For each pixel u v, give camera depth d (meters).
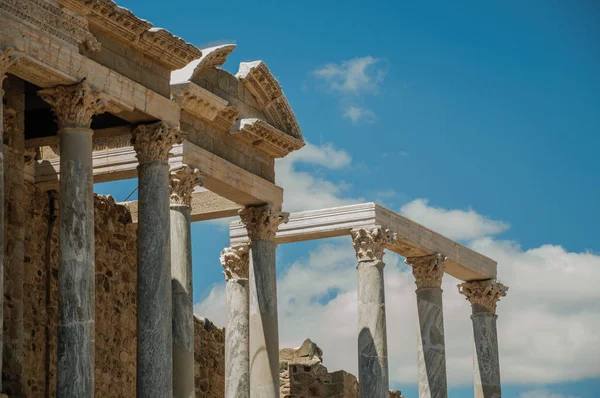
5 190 36.94
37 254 44.16
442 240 53.94
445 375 52.97
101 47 36.59
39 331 43.94
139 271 37.50
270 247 45.16
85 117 35.41
